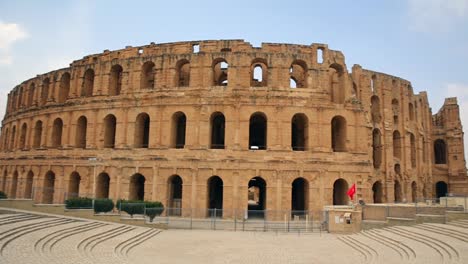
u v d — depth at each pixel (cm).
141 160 5741
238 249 3397
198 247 3472
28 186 6906
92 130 6188
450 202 5203
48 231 3275
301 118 6172
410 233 3753
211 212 5866
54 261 2294
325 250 3419
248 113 5609
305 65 5969
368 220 4566
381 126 6838
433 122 9438
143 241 3741
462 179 8381
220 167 5484
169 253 3166
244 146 5528
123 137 5938
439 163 9206
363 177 5622
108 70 6325
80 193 6019
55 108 6725
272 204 5378
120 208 4697
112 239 3519
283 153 5503
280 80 5706
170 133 5738
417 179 7469
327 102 5719
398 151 7212
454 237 3366
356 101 5859
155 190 5616
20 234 2969
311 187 5459
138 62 6125
